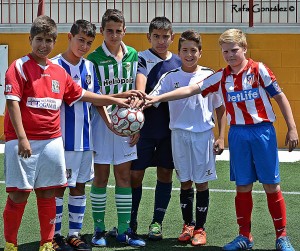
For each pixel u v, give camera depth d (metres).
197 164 5.56
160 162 5.75
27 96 4.85
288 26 11.48
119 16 5.51
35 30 4.85
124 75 5.64
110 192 7.68
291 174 8.99
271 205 5.30
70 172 5.30
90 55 5.65
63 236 5.52
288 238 5.59
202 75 5.65
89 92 5.30
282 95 5.26
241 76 5.22
